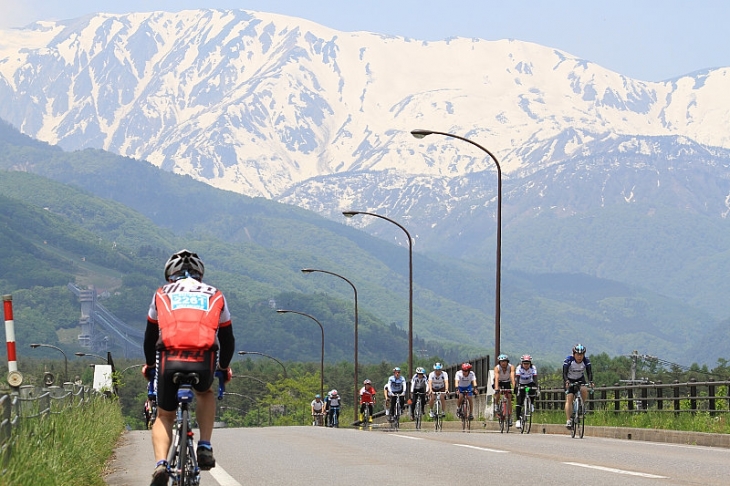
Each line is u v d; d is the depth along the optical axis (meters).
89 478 14.95
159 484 9.32
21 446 12.27
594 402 36.84
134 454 22.83
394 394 44.28
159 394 9.79
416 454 20.20
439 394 40.69
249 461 18.84
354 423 75.94
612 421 32.66
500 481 14.37
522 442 24.94
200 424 9.94
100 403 29.53
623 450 21.23
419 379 41.91
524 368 33.38
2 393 12.71
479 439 26.83
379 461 18.50
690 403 28.58
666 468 16.17
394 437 28.55
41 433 14.26
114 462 20.14
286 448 22.94
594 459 18.31
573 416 28.55
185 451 9.38
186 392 9.48
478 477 15.07
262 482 14.95
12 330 15.98
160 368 9.68
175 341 9.60
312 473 16.28
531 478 14.70
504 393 34.69
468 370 37.97
